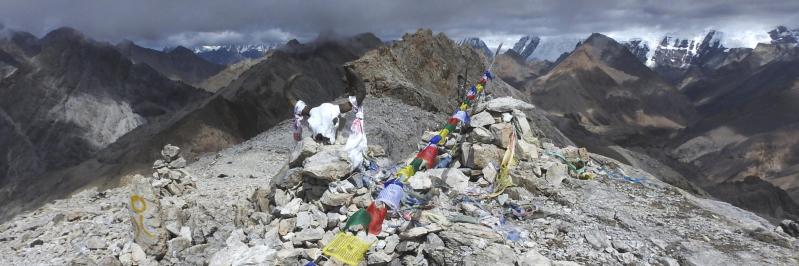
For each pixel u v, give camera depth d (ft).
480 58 251.80
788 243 32.45
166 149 56.75
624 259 30.17
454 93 220.64
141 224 33.68
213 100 460.96
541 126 224.33
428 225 30.42
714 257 30.09
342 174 33.60
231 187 58.08
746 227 35.50
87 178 405.39
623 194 40.91
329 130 36.78
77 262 33.04
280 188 36.55
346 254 23.52
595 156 50.37
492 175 39.22
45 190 428.15
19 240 41.70
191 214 39.40
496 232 31.04
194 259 33.19
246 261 28.89
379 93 180.34
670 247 31.55
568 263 28.19
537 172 40.98
